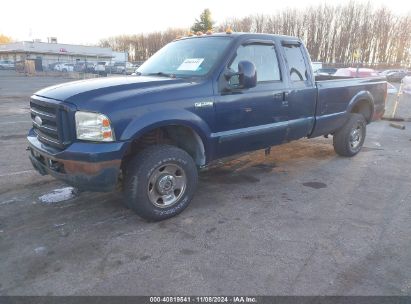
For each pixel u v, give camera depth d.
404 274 2.99
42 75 40.47
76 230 3.71
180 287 2.80
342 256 3.25
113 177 3.40
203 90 3.94
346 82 6.00
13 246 3.38
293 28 61.06
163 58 4.83
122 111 3.36
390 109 14.88
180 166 3.91
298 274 2.97
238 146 4.46
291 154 6.90
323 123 5.65
